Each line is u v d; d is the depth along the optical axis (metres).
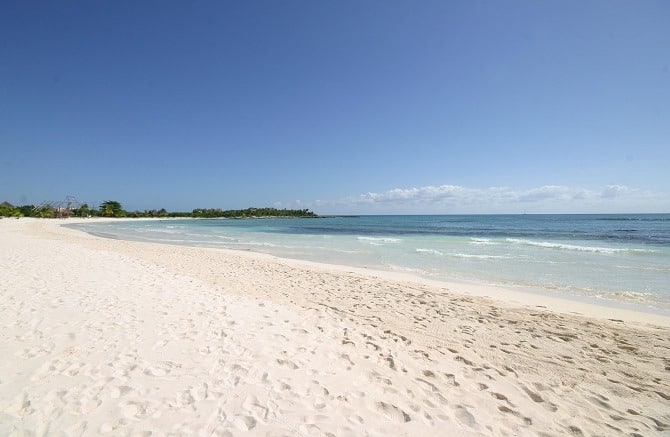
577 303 8.27
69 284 7.69
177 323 5.47
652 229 39.16
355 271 12.62
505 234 33.81
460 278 11.53
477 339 5.75
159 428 2.95
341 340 5.33
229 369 4.06
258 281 10.16
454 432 3.20
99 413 3.11
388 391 3.85
